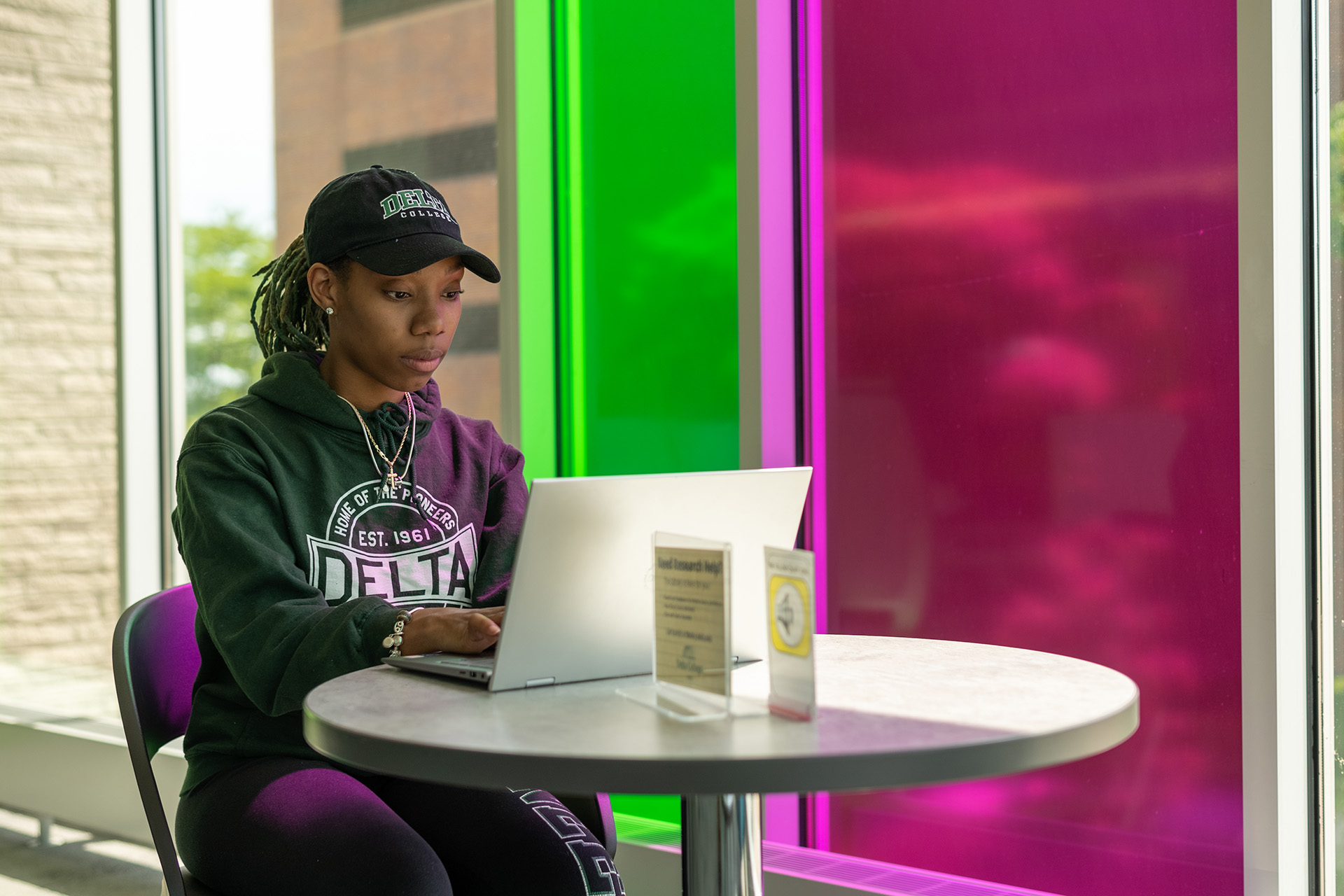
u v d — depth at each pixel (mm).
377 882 1175
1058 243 1967
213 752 1420
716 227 2295
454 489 1621
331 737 953
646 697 1055
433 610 1264
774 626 997
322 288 1552
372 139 2734
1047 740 878
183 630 1493
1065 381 1964
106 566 3242
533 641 1093
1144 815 1893
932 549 2111
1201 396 1833
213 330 3145
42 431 3285
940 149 2086
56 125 3252
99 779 3002
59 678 3234
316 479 1491
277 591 1323
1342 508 1754
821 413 2242
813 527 2252
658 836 2279
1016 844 2020
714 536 1177
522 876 1313
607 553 1099
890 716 952
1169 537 1866
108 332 3238
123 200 3199
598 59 2439
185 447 1449
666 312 2365
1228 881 1816
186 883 1310
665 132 2352
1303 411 1758
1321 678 1760
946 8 2074
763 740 874
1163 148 1859
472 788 1418
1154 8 1863
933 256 2100
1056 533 1978
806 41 2238
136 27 3209
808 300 2248
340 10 2775
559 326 2506
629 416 2424
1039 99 1979
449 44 2580
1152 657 1887
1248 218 1751
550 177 2488
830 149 2219
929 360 2107
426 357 1536
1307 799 1761
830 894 2041
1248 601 1766
